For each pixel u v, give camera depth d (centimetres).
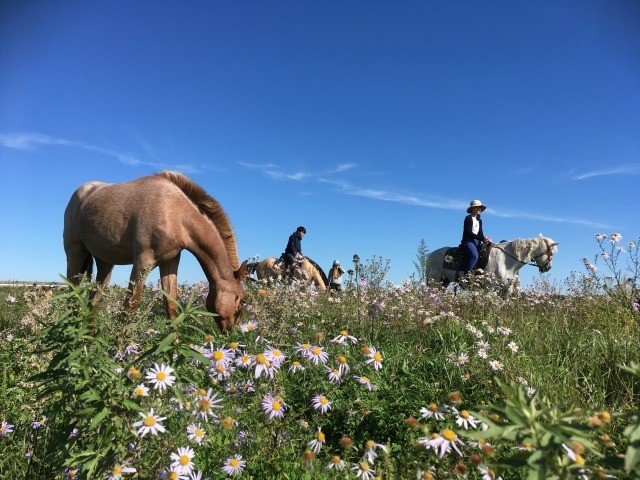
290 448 195
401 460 184
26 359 237
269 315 271
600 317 447
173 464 144
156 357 144
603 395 262
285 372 269
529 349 348
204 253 419
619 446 183
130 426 136
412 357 324
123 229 407
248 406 202
